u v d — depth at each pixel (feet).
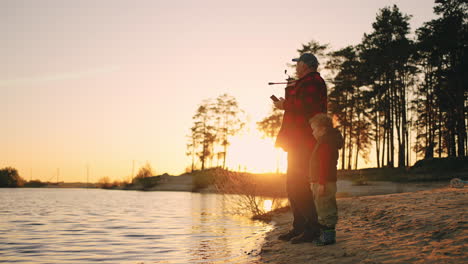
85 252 20.52
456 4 142.82
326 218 17.35
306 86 19.10
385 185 92.02
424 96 163.63
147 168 230.07
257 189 48.14
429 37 143.23
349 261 14.19
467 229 15.78
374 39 166.81
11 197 103.45
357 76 173.58
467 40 137.90
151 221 37.65
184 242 23.77
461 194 26.71
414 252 14.05
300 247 17.89
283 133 20.01
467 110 141.49
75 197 105.91
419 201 25.50
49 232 29.01
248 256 17.97
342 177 122.93
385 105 165.48
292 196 19.77
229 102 249.96
